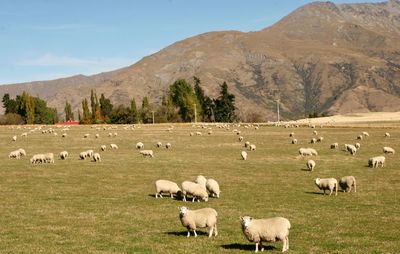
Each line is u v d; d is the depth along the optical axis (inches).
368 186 1681.8
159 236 1056.8
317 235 1041.5
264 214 1253.7
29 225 1171.9
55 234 1085.1
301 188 1663.4
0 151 3161.9
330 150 2933.1
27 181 1866.4
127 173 2059.5
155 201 1466.5
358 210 1301.7
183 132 4869.6
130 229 1123.9
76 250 955.3
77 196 1555.1
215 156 2719.0
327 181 1539.1
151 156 2741.1
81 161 2524.6
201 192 1446.9
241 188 1674.5
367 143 3321.9
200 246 965.2
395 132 4249.5
